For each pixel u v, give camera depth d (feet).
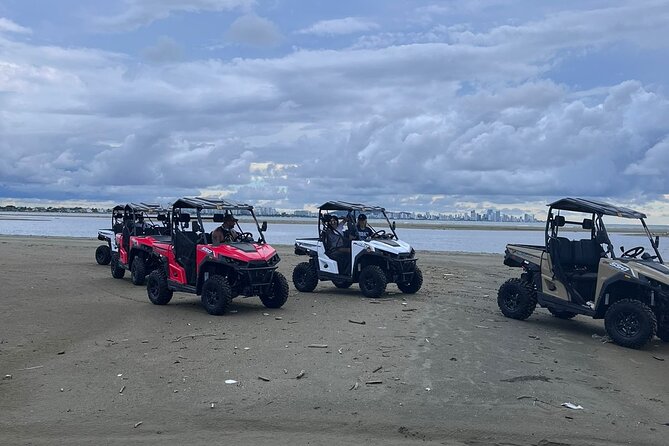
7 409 20.97
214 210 40.91
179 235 41.60
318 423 19.72
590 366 27.73
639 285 33.06
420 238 197.98
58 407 21.17
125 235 56.59
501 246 145.69
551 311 41.09
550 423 20.06
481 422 19.97
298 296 47.65
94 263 73.36
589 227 37.52
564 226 38.09
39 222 306.76
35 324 35.12
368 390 22.90
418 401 21.80
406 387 23.31
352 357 27.45
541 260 37.63
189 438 18.44
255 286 38.91
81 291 49.21
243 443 18.06
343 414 20.49
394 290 52.11
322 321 36.42
